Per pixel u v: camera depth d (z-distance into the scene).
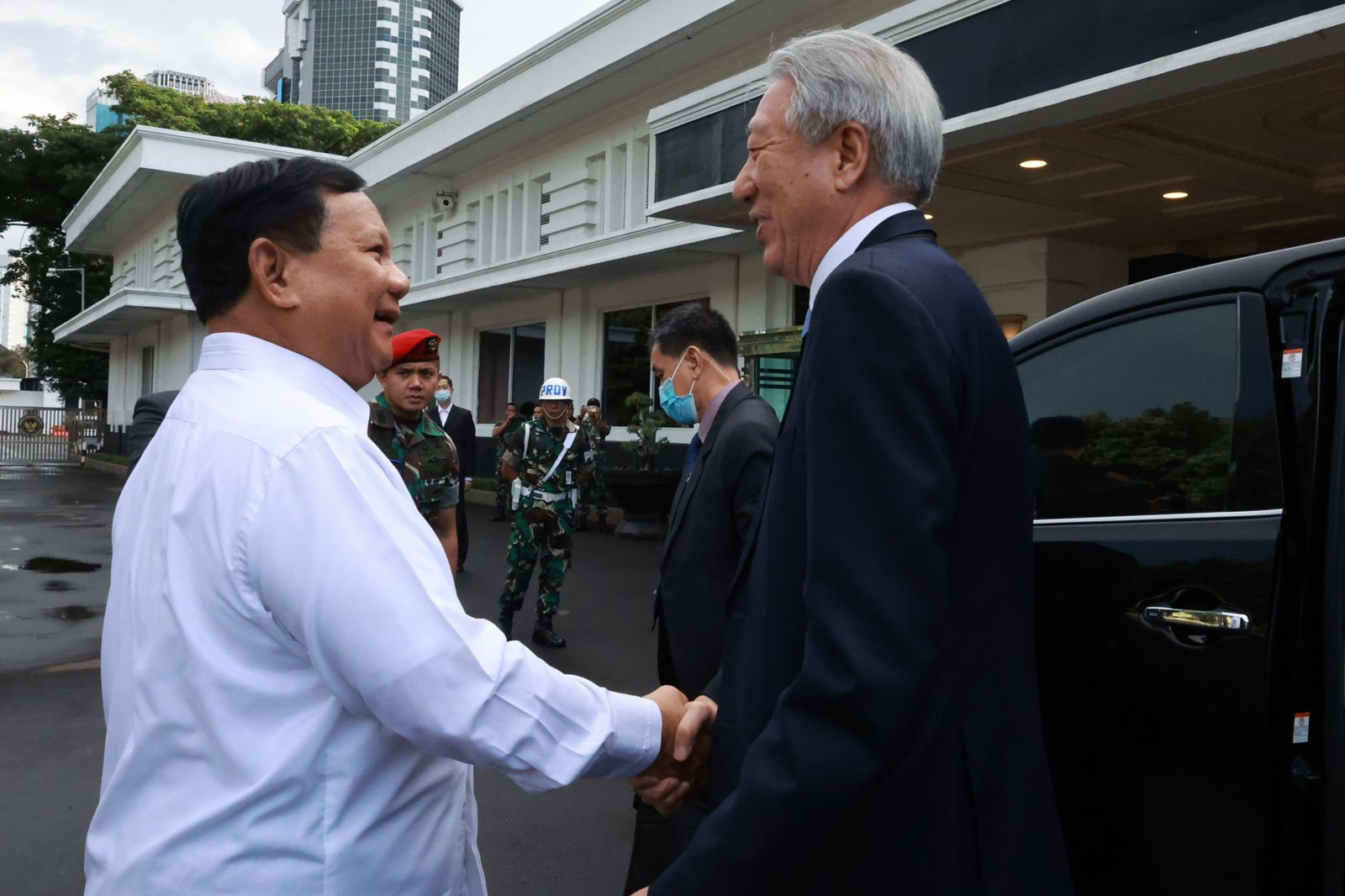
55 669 6.33
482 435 20.56
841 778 1.10
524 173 17.92
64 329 37.62
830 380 1.20
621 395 16.66
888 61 1.44
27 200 40.44
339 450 1.21
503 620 7.02
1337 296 1.93
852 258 1.27
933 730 1.22
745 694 1.38
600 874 3.52
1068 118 6.55
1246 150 7.77
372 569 1.16
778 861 1.14
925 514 1.12
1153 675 2.06
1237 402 2.07
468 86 17.00
